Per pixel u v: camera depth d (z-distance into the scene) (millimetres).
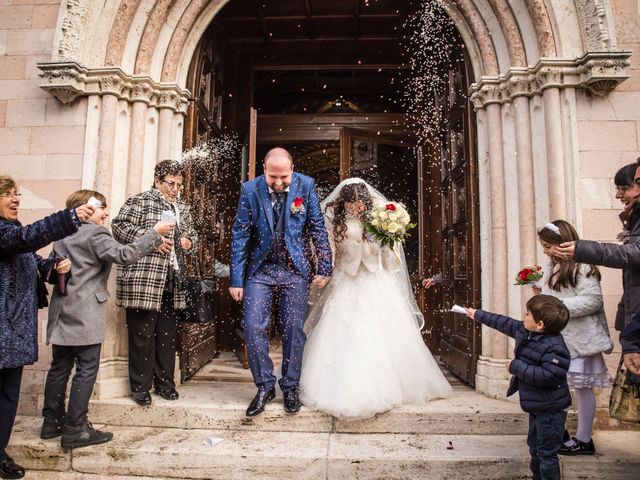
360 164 5801
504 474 2500
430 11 4828
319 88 7836
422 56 5738
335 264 3221
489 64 3635
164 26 3801
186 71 3936
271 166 2822
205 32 4250
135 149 3588
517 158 3475
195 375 4047
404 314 3199
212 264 4668
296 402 2877
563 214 3277
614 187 3287
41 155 3531
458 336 4008
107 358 3320
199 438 2787
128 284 2984
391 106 8188
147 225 3064
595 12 3287
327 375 2896
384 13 5465
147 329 3045
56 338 2645
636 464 2543
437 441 2754
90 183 3482
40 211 3482
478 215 3705
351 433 2861
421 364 3145
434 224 5340
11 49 3662
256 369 2910
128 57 3641
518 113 3480
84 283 2693
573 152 3297
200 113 4309
